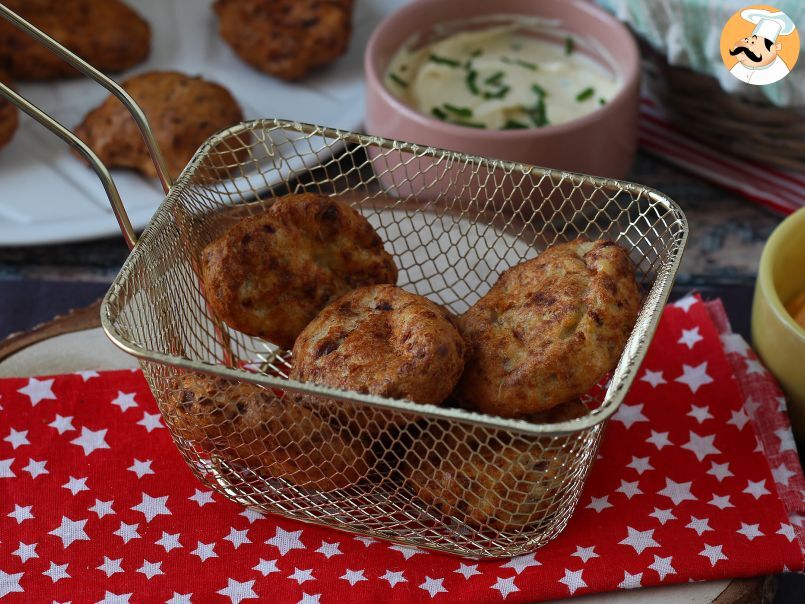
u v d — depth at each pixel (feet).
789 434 1.28
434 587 1.17
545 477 1.15
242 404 1.16
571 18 1.65
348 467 1.17
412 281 1.41
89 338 1.40
